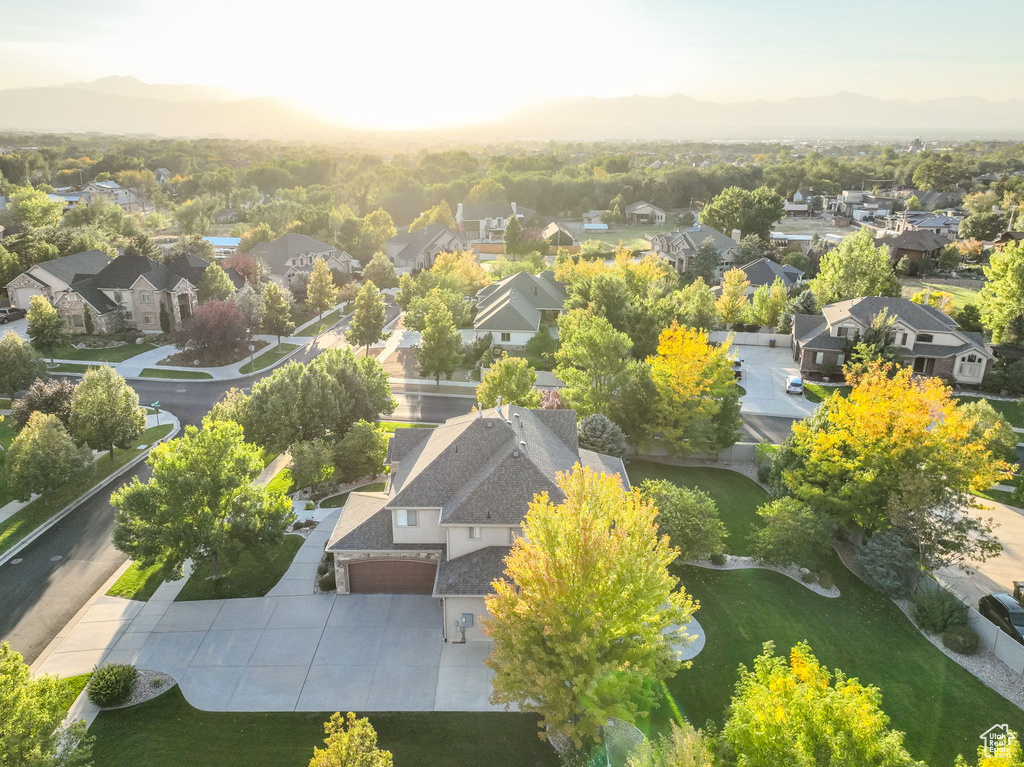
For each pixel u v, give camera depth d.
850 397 36.12
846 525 36.72
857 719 16.27
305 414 44.09
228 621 30.02
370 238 126.31
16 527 38.06
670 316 64.25
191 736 23.84
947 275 109.19
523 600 21.31
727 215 133.62
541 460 32.16
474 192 177.62
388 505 30.34
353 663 27.45
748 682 20.14
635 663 21.09
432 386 65.25
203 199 163.50
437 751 23.27
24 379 56.66
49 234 99.25
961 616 29.72
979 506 33.44
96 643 28.56
